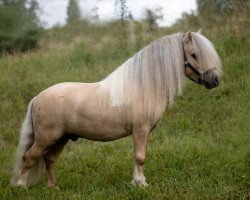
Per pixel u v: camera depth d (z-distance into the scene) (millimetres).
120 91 4680
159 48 4789
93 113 4707
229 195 4566
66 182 5340
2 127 7773
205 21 11789
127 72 4742
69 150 6918
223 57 9617
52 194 4824
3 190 4992
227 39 10375
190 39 4770
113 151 6539
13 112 8430
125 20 12008
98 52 12109
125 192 4754
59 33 17672
